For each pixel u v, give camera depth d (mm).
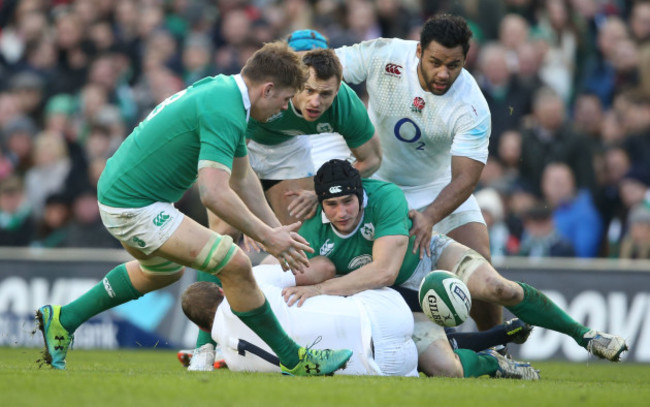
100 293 18188
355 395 13766
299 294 18359
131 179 16359
